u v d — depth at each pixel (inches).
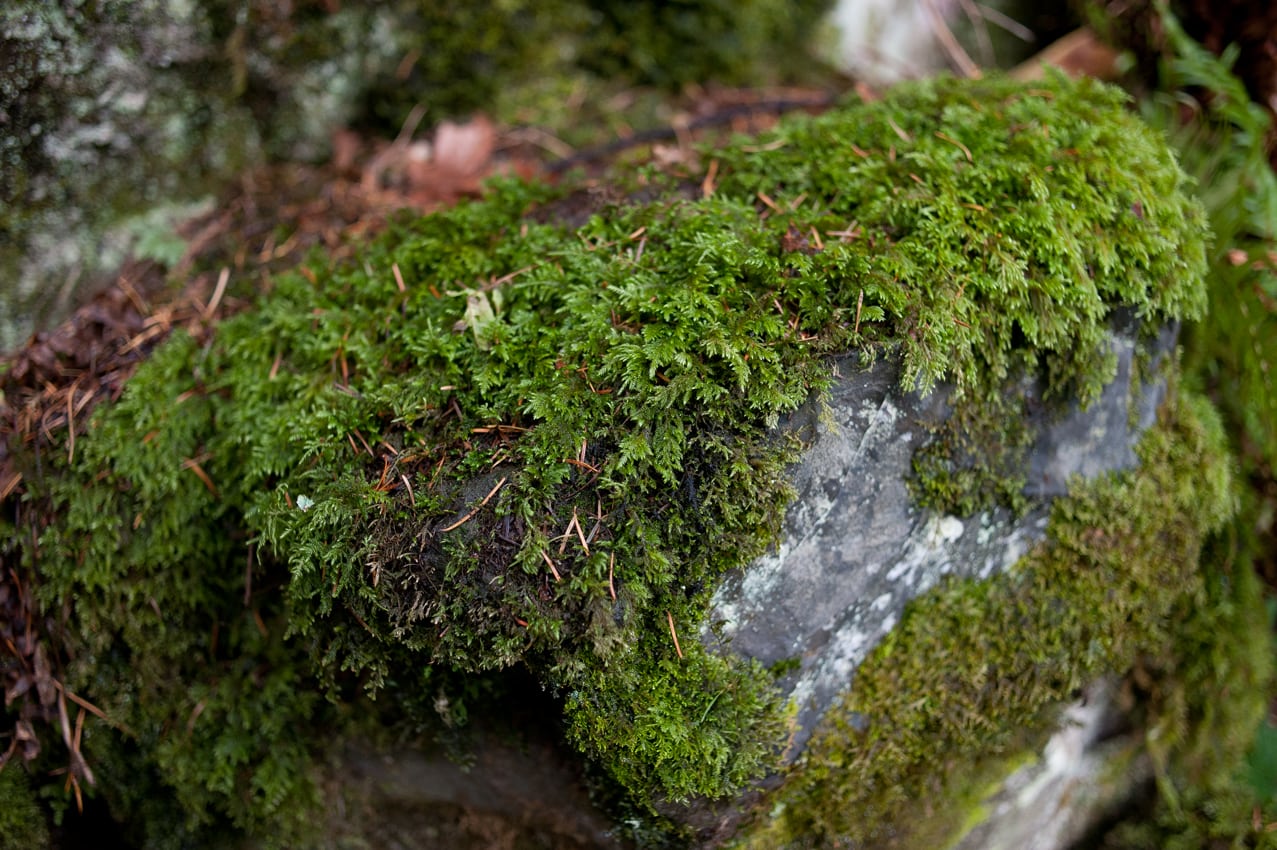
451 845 31.3
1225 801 33.5
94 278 33.3
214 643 30.9
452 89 36.4
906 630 29.5
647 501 27.4
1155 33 34.1
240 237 33.5
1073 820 33.4
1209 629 32.5
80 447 30.3
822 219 29.0
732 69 37.7
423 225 31.4
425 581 27.4
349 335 30.0
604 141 36.3
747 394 27.3
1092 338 29.0
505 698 29.2
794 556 28.2
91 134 32.7
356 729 30.8
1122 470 30.2
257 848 31.7
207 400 30.7
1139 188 29.2
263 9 33.7
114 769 31.6
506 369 28.2
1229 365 33.0
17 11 30.9
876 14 38.4
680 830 28.9
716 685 27.9
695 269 28.1
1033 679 30.2
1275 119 33.9
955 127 30.3
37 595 30.5
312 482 28.3
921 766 30.2
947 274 28.0
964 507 29.3
